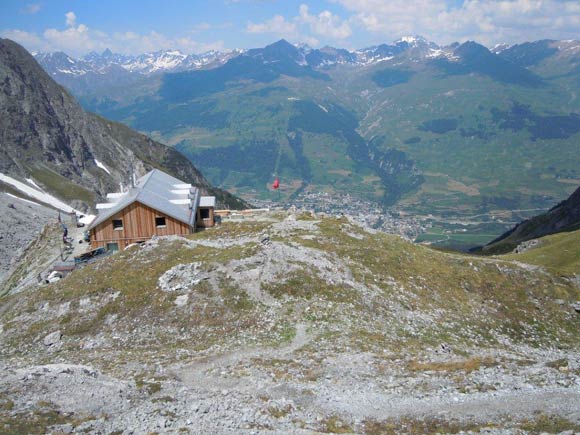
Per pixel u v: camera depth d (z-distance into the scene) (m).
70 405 23.69
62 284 46.75
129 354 35.22
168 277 44.47
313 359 32.34
